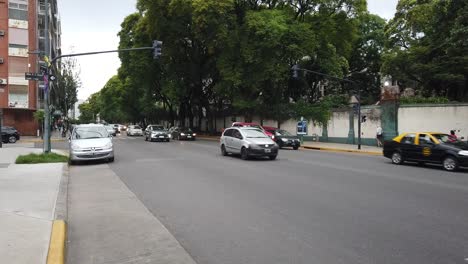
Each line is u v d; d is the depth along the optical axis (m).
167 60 40.62
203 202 8.55
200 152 22.42
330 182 11.21
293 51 31.52
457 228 6.37
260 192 9.66
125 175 13.14
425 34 35.34
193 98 49.31
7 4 45.12
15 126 46.47
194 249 5.50
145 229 6.54
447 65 30.72
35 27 46.66
